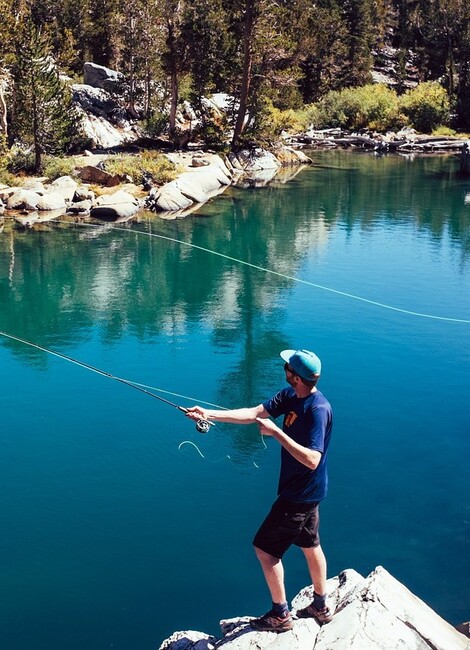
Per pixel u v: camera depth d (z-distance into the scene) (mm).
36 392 14602
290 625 5070
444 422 13297
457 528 9945
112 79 52969
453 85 74000
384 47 101875
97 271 23922
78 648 7633
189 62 49312
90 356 16641
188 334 18031
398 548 9469
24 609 8250
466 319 19062
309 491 4781
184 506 10445
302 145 62031
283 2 62844
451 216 32875
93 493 10789
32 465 11664
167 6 48625
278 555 4934
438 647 4711
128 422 13211
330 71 79062
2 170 35781
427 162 52000
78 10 61094
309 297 21109
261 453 12055
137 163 38469
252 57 48719
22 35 36969
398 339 17547
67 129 43344
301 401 4762
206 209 34438
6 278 22953
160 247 27172
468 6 78500
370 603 4973
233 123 51094
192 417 5039
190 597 8461
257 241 28312
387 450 12242
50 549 9383
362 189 40281
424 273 23594
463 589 8680
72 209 32781
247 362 16172
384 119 67312
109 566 9047
